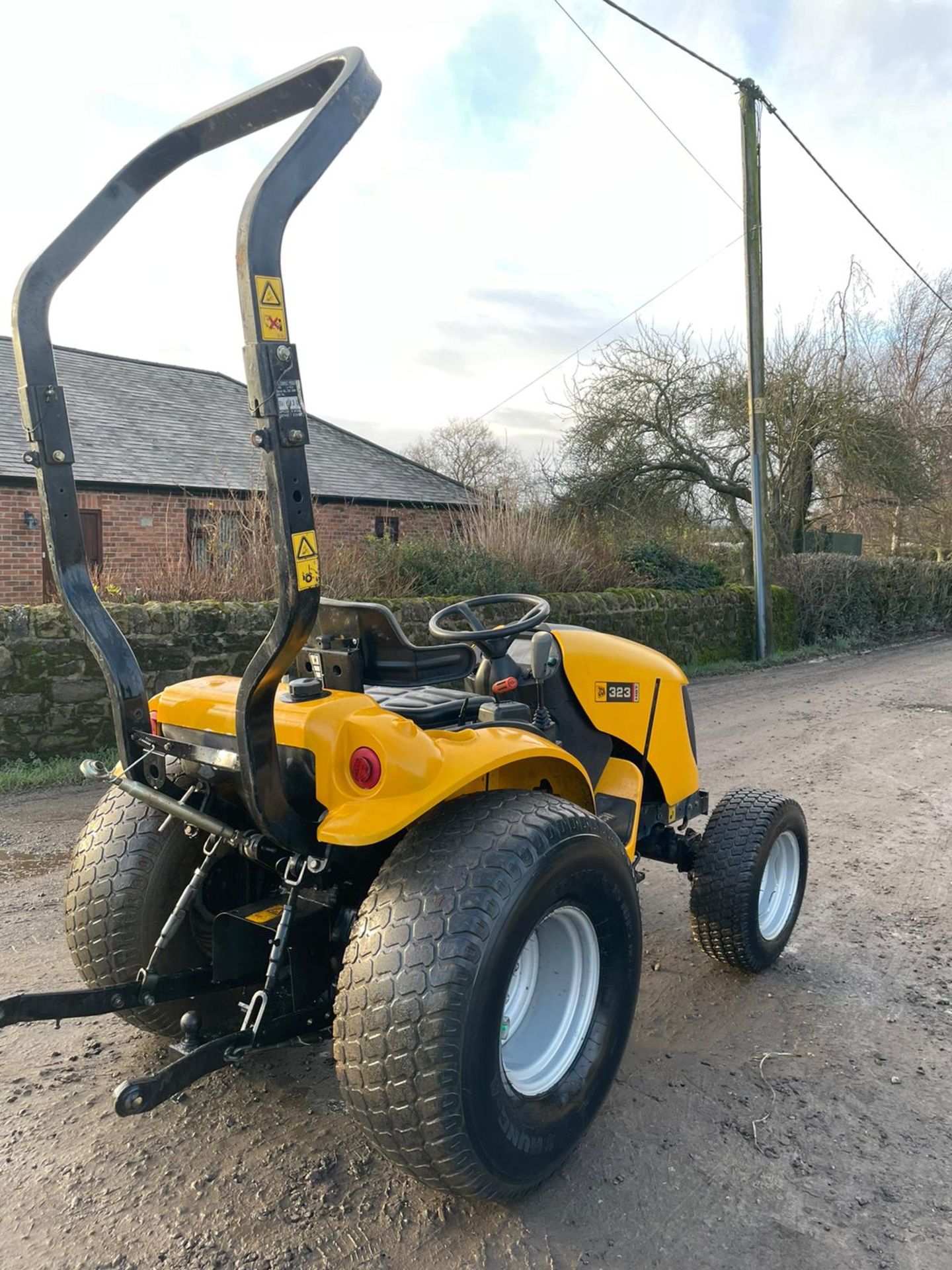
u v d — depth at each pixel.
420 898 1.84
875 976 3.35
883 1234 2.03
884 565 16.23
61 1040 2.78
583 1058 2.19
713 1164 2.26
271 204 1.64
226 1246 1.93
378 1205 2.06
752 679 11.41
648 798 3.37
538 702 2.85
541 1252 1.94
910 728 8.09
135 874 2.40
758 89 12.23
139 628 6.50
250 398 1.67
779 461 16.98
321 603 2.39
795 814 3.37
